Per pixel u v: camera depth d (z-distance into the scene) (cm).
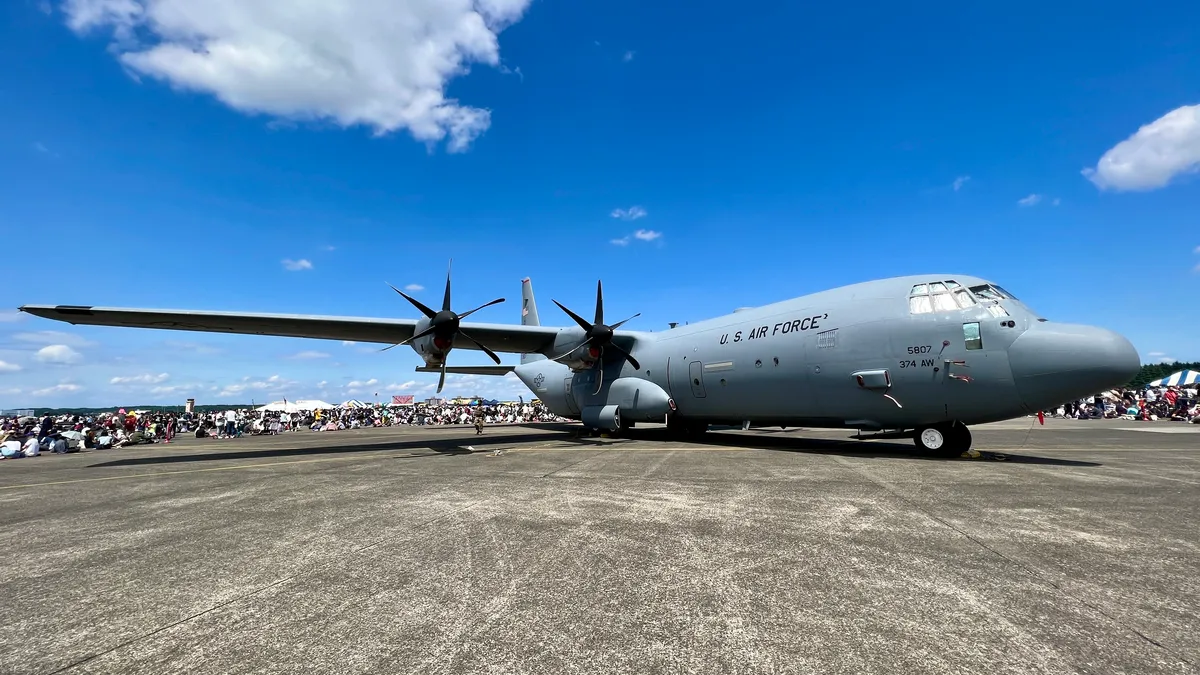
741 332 1340
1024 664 235
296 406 6869
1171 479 737
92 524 538
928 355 992
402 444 1638
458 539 450
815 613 291
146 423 2662
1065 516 511
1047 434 1866
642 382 1611
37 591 343
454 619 289
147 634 277
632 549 414
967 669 231
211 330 1460
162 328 1425
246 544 446
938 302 1005
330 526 505
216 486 793
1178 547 408
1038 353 891
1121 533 448
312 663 244
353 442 1861
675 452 1182
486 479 793
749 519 510
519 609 302
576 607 304
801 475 792
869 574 352
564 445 1423
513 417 4866
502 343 1748
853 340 1094
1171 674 225
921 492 642
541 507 577
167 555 419
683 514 534
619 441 1563
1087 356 855
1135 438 1619
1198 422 2555
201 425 2972
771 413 1302
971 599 309
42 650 260
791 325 1219
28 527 529
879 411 1080
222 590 340
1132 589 323
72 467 1155
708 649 252
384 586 341
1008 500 590
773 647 253
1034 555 389
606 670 233
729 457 1062
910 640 258
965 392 960
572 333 1673
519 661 243
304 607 310
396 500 634
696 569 366
